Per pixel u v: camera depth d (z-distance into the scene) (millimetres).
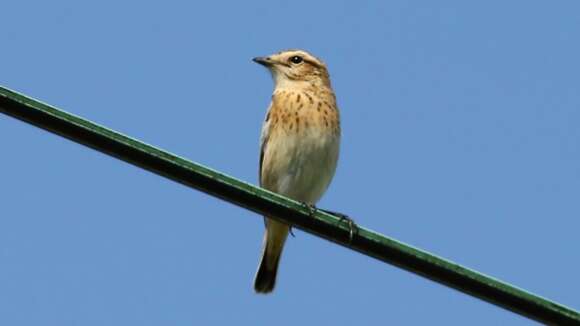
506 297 10781
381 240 11227
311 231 11461
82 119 10641
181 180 11070
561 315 10719
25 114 10516
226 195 11281
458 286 10945
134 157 10859
